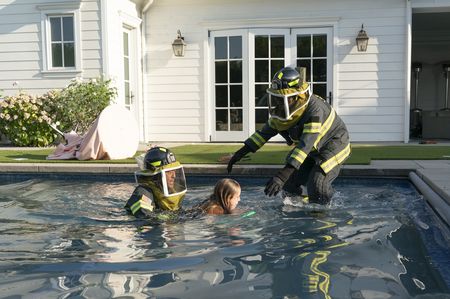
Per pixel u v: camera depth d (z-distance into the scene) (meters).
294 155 4.26
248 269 2.70
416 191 5.55
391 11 10.91
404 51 10.92
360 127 11.17
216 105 11.64
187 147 9.88
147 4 11.55
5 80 11.38
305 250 3.09
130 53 11.77
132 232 3.65
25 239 3.51
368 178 6.38
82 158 7.90
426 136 12.81
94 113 10.40
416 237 3.45
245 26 11.35
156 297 2.31
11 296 2.35
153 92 11.88
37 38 11.19
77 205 4.84
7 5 11.22
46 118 10.17
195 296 2.31
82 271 2.71
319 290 2.37
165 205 4.20
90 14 10.84
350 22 11.05
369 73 11.08
